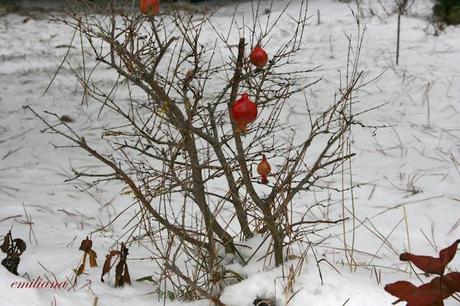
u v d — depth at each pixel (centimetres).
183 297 373
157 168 684
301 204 577
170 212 553
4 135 829
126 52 345
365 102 898
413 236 504
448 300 349
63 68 1131
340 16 1407
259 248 395
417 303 288
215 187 627
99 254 459
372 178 635
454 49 1126
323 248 470
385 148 720
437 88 926
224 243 382
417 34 1234
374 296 351
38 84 1047
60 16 1566
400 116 831
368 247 479
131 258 452
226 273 381
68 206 596
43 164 720
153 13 345
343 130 378
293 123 820
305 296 353
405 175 642
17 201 607
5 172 699
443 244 488
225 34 1337
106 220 564
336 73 1038
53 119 882
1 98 984
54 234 518
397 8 1407
